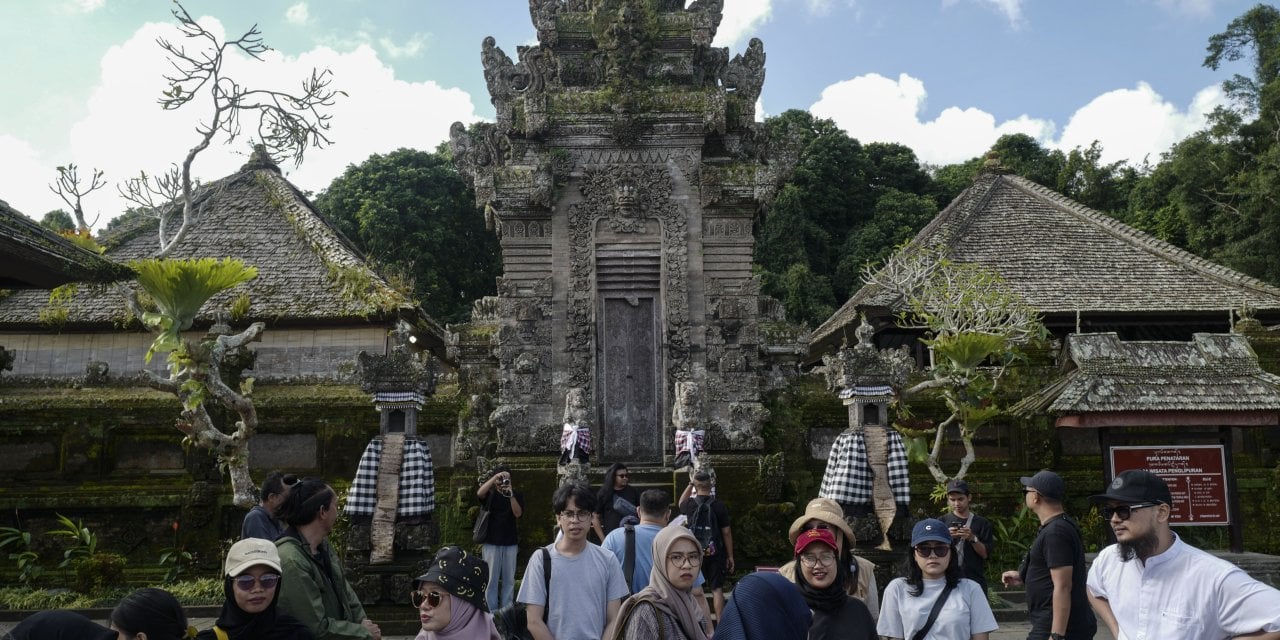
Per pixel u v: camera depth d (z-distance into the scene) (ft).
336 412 55.26
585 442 45.19
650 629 15.07
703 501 31.14
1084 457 56.90
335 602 18.45
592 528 41.47
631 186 50.42
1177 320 76.48
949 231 86.43
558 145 51.24
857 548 40.04
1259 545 55.21
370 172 131.13
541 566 19.35
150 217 80.18
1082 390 44.78
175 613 14.29
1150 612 14.56
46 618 13.00
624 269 50.65
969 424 48.26
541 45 53.36
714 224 50.98
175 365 44.09
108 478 53.62
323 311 68.03
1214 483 44.09
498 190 49.57
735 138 52.49
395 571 36.65
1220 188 119.24
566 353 49.78
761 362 52.54
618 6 53.83
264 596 15.44
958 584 18.19
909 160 153.17
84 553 51.29
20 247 45.60
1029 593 20.84
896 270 62.69
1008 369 57.77
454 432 54.80
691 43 53.26
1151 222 131.54
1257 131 117.08
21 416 53.72
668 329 49.88
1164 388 44.86
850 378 41.52
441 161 136.46
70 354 68.33
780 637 13.93
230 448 44.45
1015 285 78.23
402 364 38.63
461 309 128.77
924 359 82.99
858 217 144.25
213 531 52.06
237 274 44.47
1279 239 108.68
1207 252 120.16
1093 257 82.64
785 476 50.14
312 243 75.31
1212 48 141.08
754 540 45.57
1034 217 89.15
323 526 18.57
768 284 126.72
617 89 50.49
